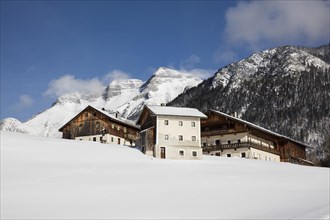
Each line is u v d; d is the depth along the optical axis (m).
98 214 26.03
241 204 29.47
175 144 69.12
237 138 89.94
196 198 32.47
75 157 56.78
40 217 25.55
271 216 23.41
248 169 57.69
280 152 100.31
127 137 101.81
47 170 45.47
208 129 95.25
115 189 36.53
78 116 101.56
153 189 36.91
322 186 43.25
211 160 68.19
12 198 32.19
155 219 24.05
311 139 170.75
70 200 31.52
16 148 56.44
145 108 74.50
